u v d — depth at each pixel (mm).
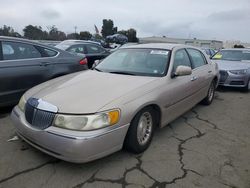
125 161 3271
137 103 3197
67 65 5730
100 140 2795
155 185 2820
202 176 3021
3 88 4645
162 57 4293
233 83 7809
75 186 2752
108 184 2805
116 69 4301
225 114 5461
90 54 9703
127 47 4926
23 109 3318
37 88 3658
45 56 5387
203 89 5402
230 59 9094
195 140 4027
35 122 3016
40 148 3029
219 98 6996
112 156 3377
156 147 3709
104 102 2961
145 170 3096
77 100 3014
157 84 3672
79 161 2764
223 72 7891
